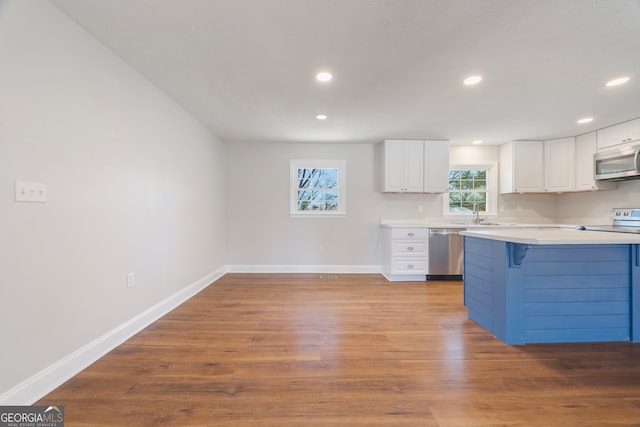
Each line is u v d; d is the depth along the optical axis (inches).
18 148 57.2
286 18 67.1
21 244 57.8
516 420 54.5
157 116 106.5
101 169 79.0
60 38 65.9
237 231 189.0
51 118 64.1
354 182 189.8
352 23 68.9
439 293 141.8
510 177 180.7
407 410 57.5
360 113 131.5
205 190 153.7
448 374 70.4
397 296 136.5
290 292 142.8
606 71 91.5
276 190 189.0
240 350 82.4
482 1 61.3
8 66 55.3
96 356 76.7
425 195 191.5
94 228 76.6
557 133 163.3
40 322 61.6
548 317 88.6
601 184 157.0
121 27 71.2
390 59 85.1
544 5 62.3
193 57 85.0
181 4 62.6
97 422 53.7
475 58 84.4
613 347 85.4
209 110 129.0
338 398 61.1
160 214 109.6
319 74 94.7
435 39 75.1
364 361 76.6
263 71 92.9
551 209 193.9
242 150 187.9
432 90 106.3
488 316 96.8
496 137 172.2
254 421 54.2
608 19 66.6
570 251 89.0
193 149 137.9
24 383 58.1
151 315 103.3
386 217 190.5
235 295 137.6
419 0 61.1
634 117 135.2
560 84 101.0
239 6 63.1
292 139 179.2
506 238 83.4
